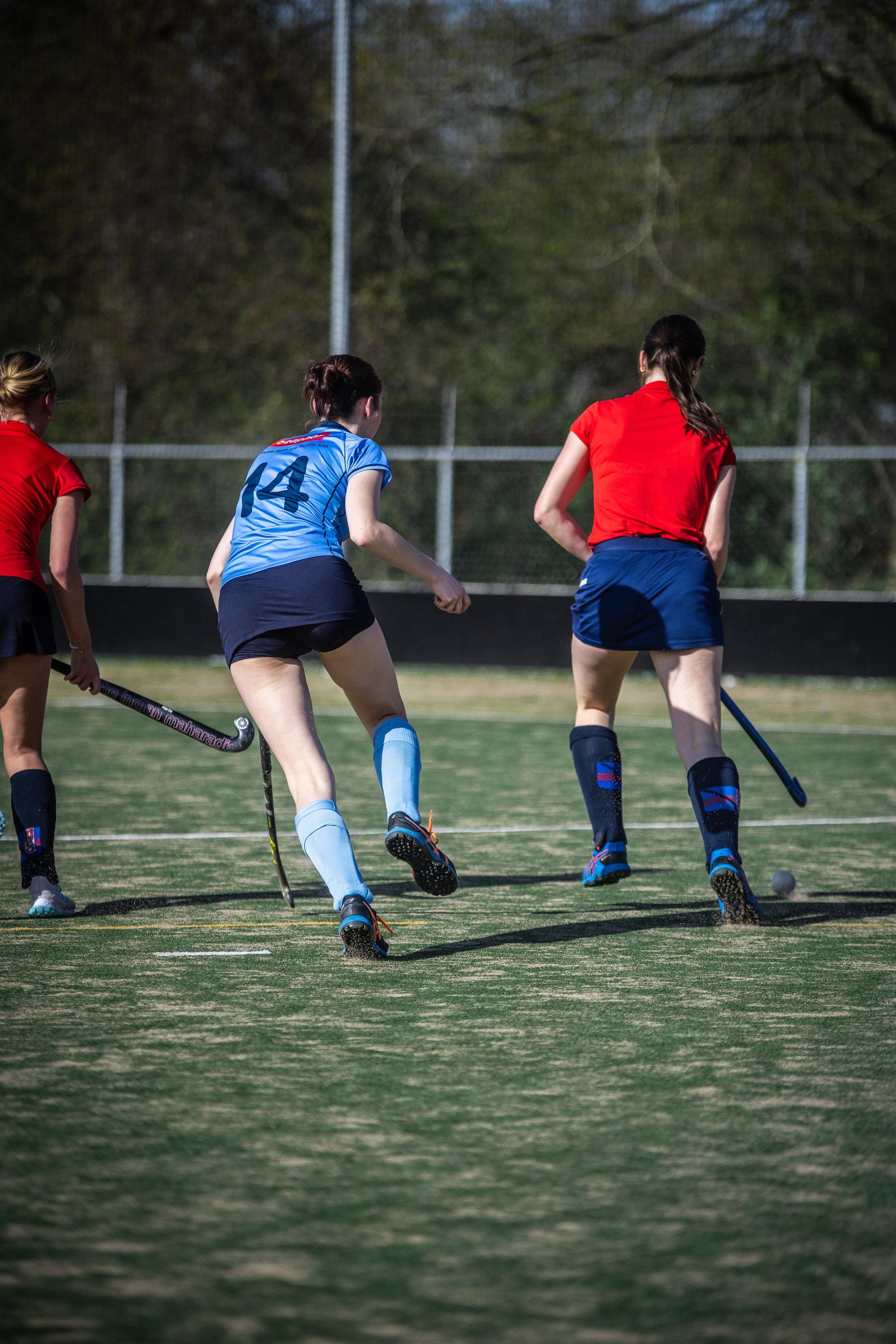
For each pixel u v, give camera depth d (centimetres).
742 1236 820
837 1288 760
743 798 2798
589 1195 874
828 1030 1224
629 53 8256
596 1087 1072
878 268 8738
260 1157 930
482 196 9050
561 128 8562
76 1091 1054
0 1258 789
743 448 5747
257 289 8744
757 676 5478
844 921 1695
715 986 1378
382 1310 734
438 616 5697
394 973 1419
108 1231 822
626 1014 1273
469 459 5747
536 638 5616
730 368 8212
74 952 1500
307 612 1424
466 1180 895
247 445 8000
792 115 8394
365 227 8831
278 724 1446
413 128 8600
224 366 8575
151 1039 1185
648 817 2534
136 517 6209
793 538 5778
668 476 1667
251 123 8719
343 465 1474
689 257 8962
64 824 2397
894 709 4725
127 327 8450
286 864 2036
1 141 8525
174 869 1991
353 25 5472
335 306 5525
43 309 8588
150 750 3478
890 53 7688
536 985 1375
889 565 6147
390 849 1391
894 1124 998
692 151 8556
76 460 6372
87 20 8525
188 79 8638
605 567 1662
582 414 1741
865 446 7750
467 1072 1105
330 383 1528
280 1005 1294
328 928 1625
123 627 5903
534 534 6084
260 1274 772
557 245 8931
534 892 1870
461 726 4094
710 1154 941
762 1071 1112
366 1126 987
